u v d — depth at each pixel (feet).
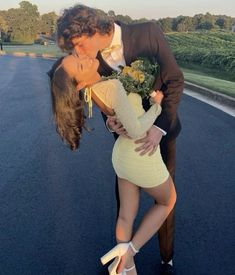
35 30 323.98
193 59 78.43
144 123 8.18
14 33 318.04
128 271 9.14
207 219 13.75
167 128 8.74
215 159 20.01
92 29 7.95
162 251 10.69
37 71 78.28
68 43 7.99
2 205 15.30
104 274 10.98
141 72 8.38
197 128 26.30
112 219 14.03
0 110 35.29
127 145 8.48
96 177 18.11
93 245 12.44
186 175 17.81
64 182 17.54
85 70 7.82
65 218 14.19
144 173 8.46
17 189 16.81
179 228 13.16
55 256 11.90
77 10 7.92
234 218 13.82
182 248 12.05
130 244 8.91
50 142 24.18
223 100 36.06
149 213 9.18
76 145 8.63
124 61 8.93
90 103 8.13
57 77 7.99
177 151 21.43
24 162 20.42
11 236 13.06
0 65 95.81
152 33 8.89
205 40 123.65
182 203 14.97
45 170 19.17
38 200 15.70
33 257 11.88
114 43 8.68
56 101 8.07
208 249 11.99
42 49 189.78
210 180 17.20
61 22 7.99
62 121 8.18
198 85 44.80
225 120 28.53
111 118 8.27
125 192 8.93
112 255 8.79
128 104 7.98
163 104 8.98
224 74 63.98
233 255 11.68
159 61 8.98
